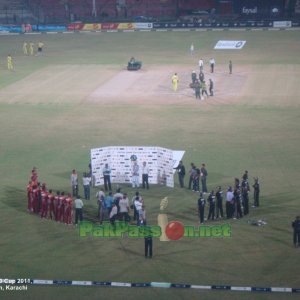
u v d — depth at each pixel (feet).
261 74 309.22
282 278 128.98
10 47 397.60
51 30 453.17
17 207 165.78
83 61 348.79
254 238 146.10
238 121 236.84
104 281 128.57
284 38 402.93
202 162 195.00
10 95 280.10
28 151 208.33
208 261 136.36
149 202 167.32
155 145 210.38
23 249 143.13
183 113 248.32
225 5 462.60
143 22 447.83
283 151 203.62
